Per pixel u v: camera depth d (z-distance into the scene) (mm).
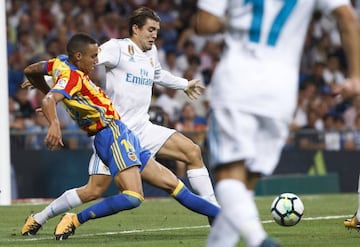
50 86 20562
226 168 12750
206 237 21000
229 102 12539
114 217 26891
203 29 12570
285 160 43094
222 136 12625
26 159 37250
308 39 57781
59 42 48125
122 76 21984
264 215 27797
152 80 22484
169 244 19203
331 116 51812
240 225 12000
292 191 42594
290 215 21422
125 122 22094
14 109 40906
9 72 44594
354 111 52219
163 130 22406
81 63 19484
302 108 51469
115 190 37969
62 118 41000
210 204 20625
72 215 20266
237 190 12219
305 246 18953
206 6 12492
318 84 54719
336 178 44688
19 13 48531
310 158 43969
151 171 20516
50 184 37781
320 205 32844
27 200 36500
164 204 32875
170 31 53938
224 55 12852
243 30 12711
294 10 12617
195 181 22391
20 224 24406
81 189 21031
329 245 19156
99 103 19656
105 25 51156
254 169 12867
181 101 46594
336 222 25109
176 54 52531
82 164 38656
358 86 11719
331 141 44938
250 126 12531
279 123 12711
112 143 19719
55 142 18375
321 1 12477
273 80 12531
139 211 29297
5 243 19469
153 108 37969
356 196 39406
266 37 12641
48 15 49312
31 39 47469
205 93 48438
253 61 12617
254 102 12492
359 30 12281
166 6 55031
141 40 22156
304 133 44188
